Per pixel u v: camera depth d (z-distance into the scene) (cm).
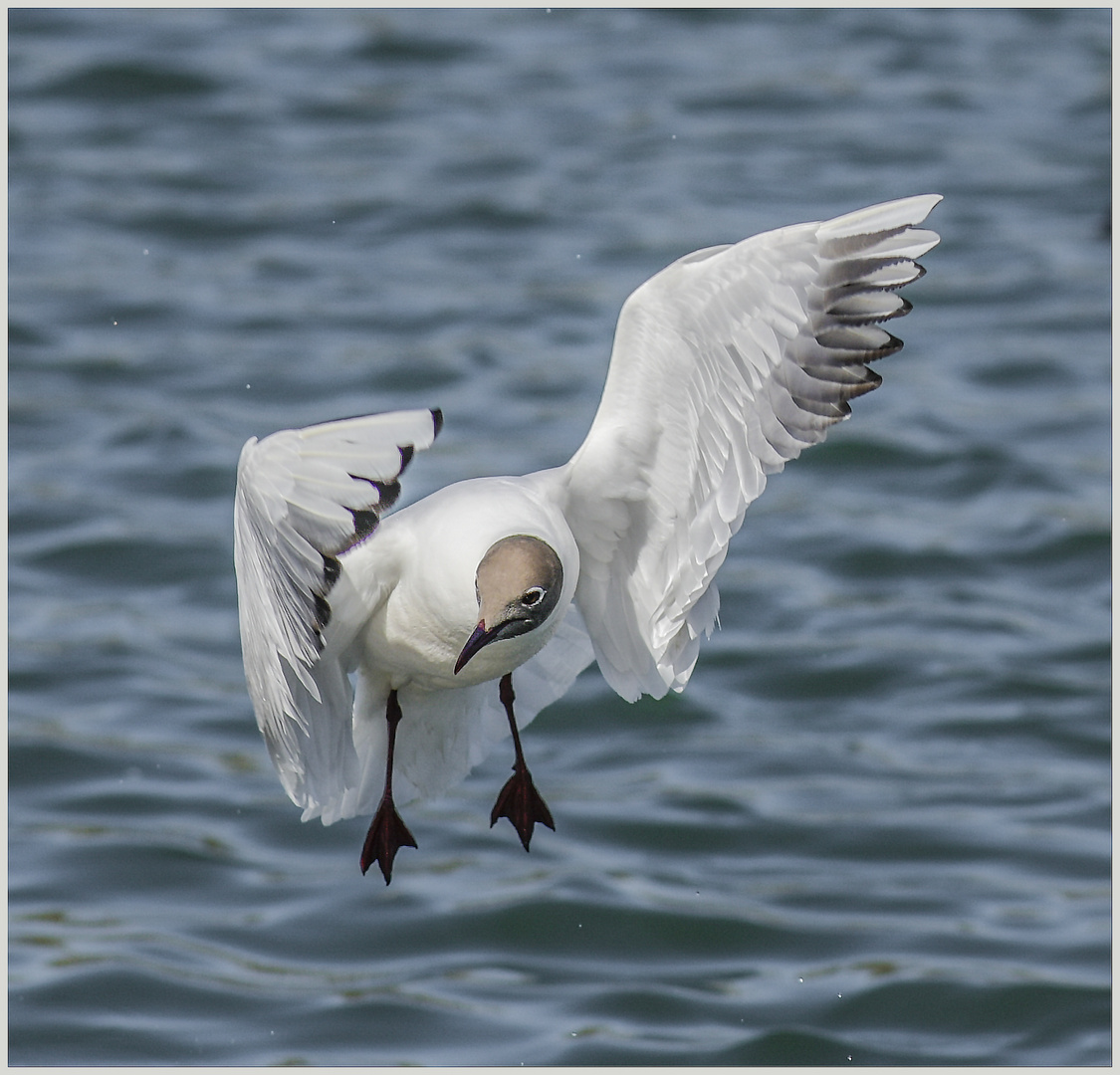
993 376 2203
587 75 2992
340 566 653
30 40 3023
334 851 1325
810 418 798
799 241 786
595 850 1323
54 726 1478
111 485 1908
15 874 1280
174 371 2150
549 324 2248
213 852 1317
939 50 3161
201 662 1606
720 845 1327
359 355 2181
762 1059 1091
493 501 804
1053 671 1589
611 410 828
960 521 1883
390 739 884
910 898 1260
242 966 1188
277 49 3056
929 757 1457
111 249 2450
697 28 3219
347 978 1168
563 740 1496
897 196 2544
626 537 860
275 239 2480
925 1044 1116
